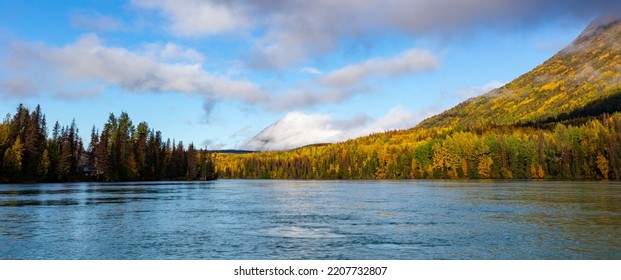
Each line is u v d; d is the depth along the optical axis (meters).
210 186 124.75
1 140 130.00
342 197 68.19
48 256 24.23
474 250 25.11
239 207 51.16
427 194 72.62
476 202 54.41
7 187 104.62
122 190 92.19
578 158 153.88
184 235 30.50
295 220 38.22
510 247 25.81
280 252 25.06
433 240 28.14
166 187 112.06
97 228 33.59
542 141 165.12
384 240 28.28
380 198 64.44
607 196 61.88
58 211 45.44
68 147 153.25
